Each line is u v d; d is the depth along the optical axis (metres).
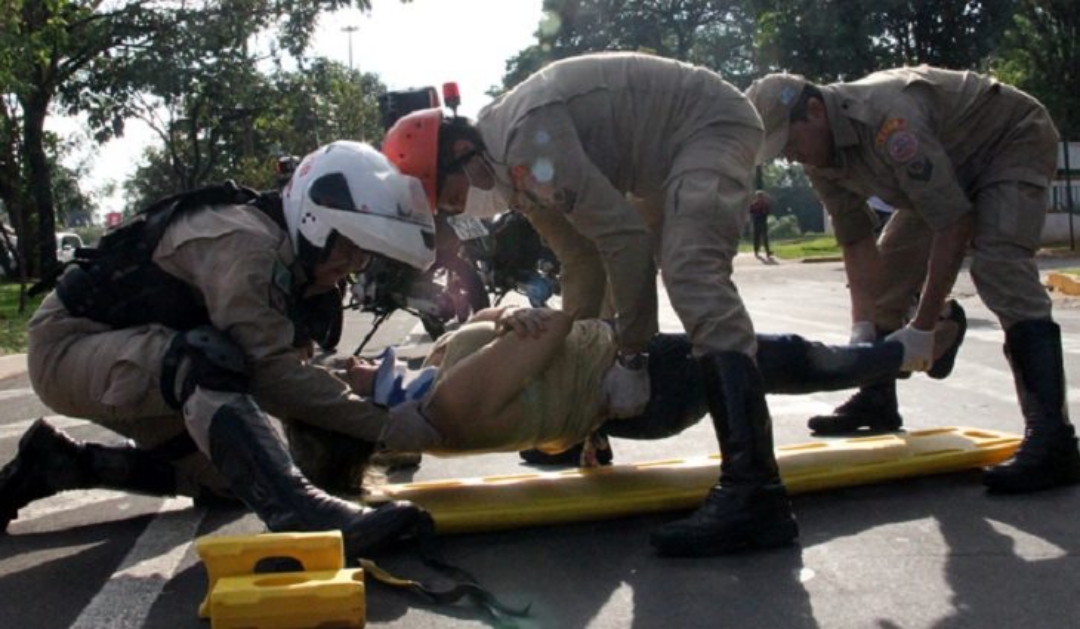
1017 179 4.48
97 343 3.83
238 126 31.14
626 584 3.51
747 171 4.04
